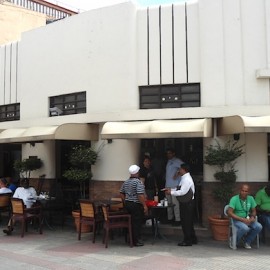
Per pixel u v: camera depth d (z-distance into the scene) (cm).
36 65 1318
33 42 1331
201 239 930
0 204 1136
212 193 998
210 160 962
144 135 938
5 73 1448
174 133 912
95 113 1108
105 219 870
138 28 1117
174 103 1082
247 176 988
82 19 1195
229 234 854
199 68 1059
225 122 936
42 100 1294
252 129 845
